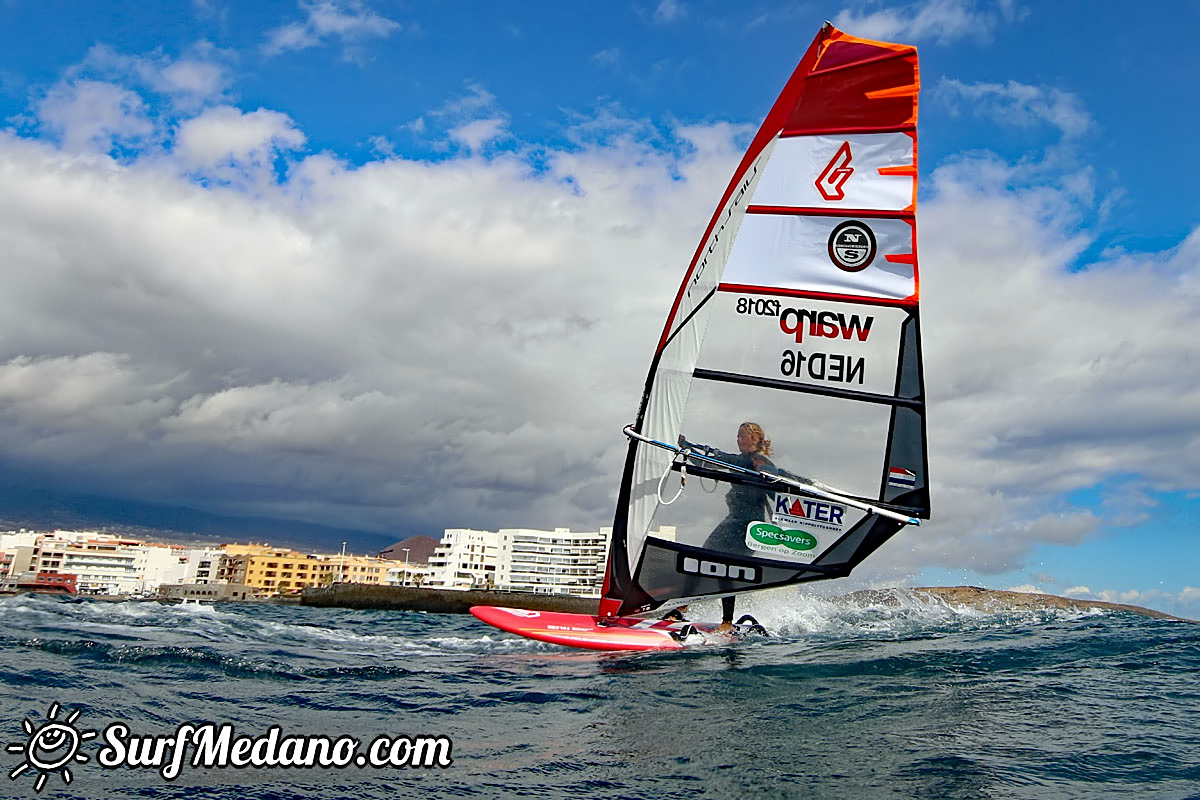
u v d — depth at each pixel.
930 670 8.89
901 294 10.75
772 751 5.84
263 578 141.88
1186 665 9.09
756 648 10.60
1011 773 5.31
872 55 10.77
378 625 17.67
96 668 8.51
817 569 10.83
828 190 11.02
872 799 4.82
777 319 11.09
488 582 137.25
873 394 10.76
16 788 4.86
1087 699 7.48
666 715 6.93
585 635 11.30
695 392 11.27
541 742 6.09
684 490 11.25
